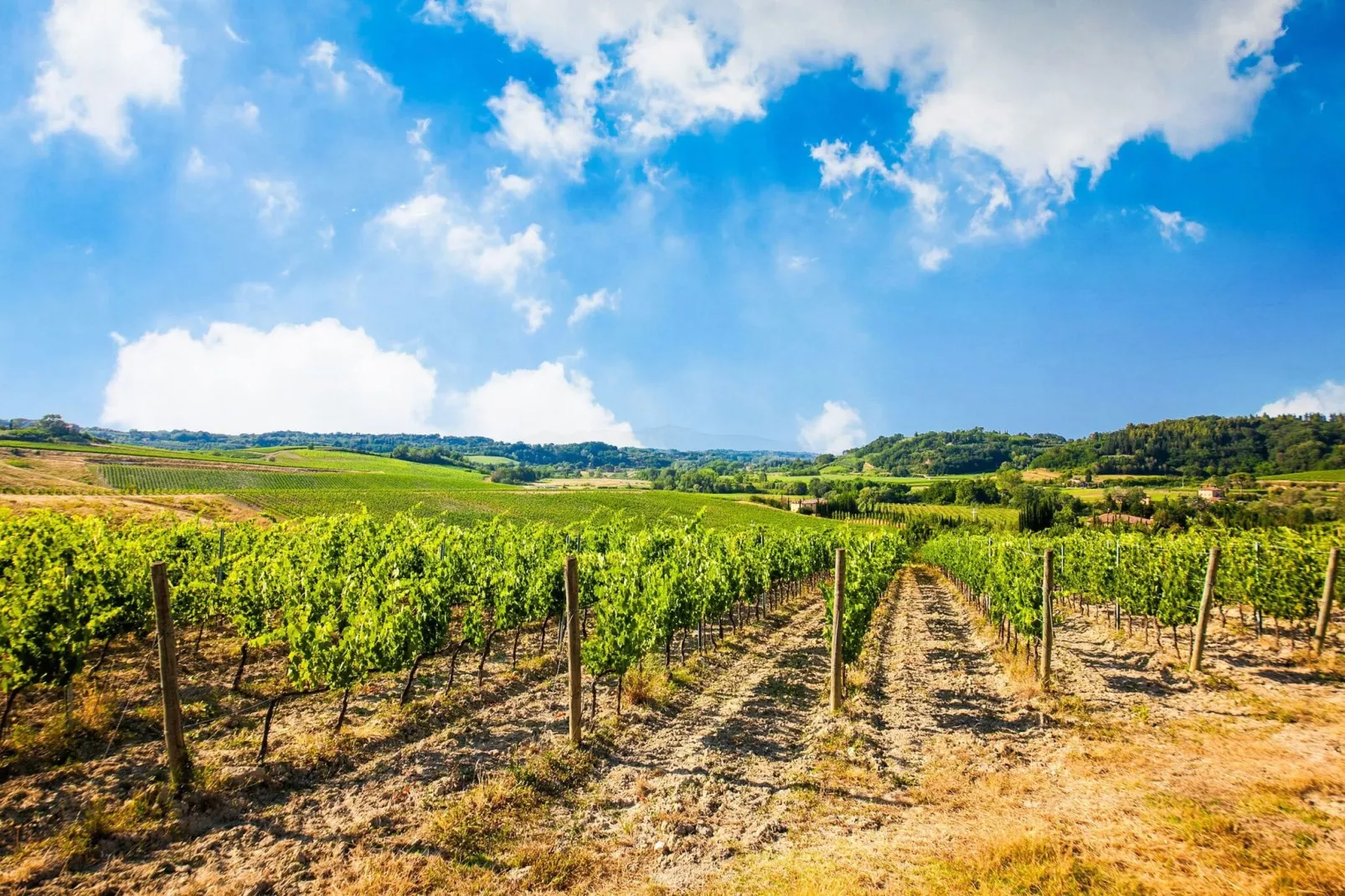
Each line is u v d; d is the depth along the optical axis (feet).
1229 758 25.32
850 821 22.58
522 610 43.98
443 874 19.31
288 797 24.07
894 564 83.92
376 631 31.27
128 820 21.25
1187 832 18.75
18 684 25.27
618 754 29.17
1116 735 29.48
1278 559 45.11
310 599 37.60
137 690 33.99
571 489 319.47
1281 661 41.01
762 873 19.08
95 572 36.42
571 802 24.58
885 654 50.49
